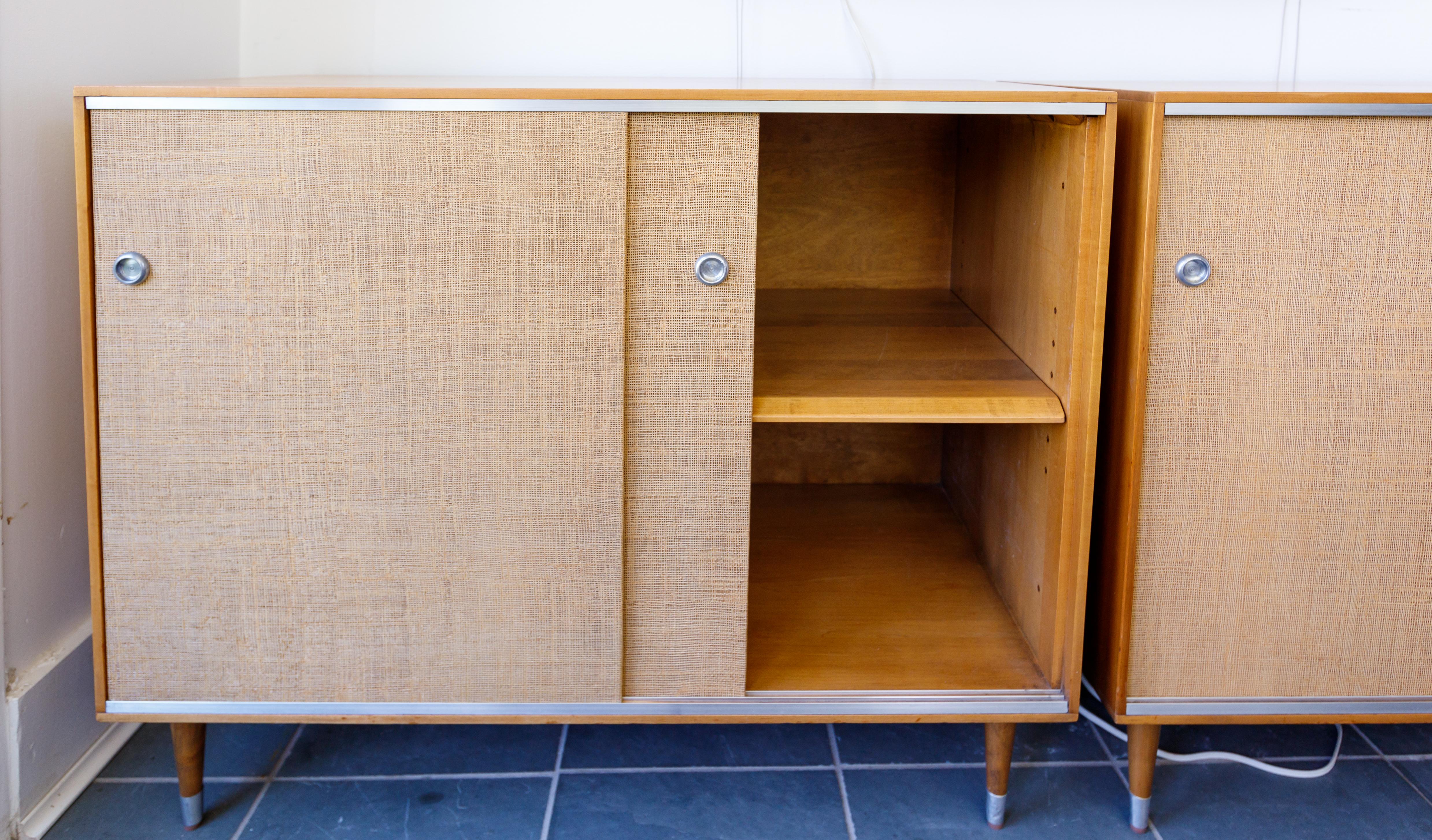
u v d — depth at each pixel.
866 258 1.54
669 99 0.93
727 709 1.06
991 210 1.32
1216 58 1.46
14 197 1.05
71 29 1.12
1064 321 1.03
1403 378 1.00
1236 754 1.26
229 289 0.96
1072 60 1.46
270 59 1.46
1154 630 1.05
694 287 0.97
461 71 1.46
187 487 1.00
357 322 0.97
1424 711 1.08
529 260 0.96
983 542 1.37
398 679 1.05
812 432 1.61
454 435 0.99
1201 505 1.03
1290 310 0.99
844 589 1.29
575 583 1.03
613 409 0.99
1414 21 1.45
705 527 1.03
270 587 1.02
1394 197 0.97
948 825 1.14
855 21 1.45
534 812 1.15
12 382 1.07
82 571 1.21
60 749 1.15
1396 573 1.04
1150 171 0.95
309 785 1.19
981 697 1.07
